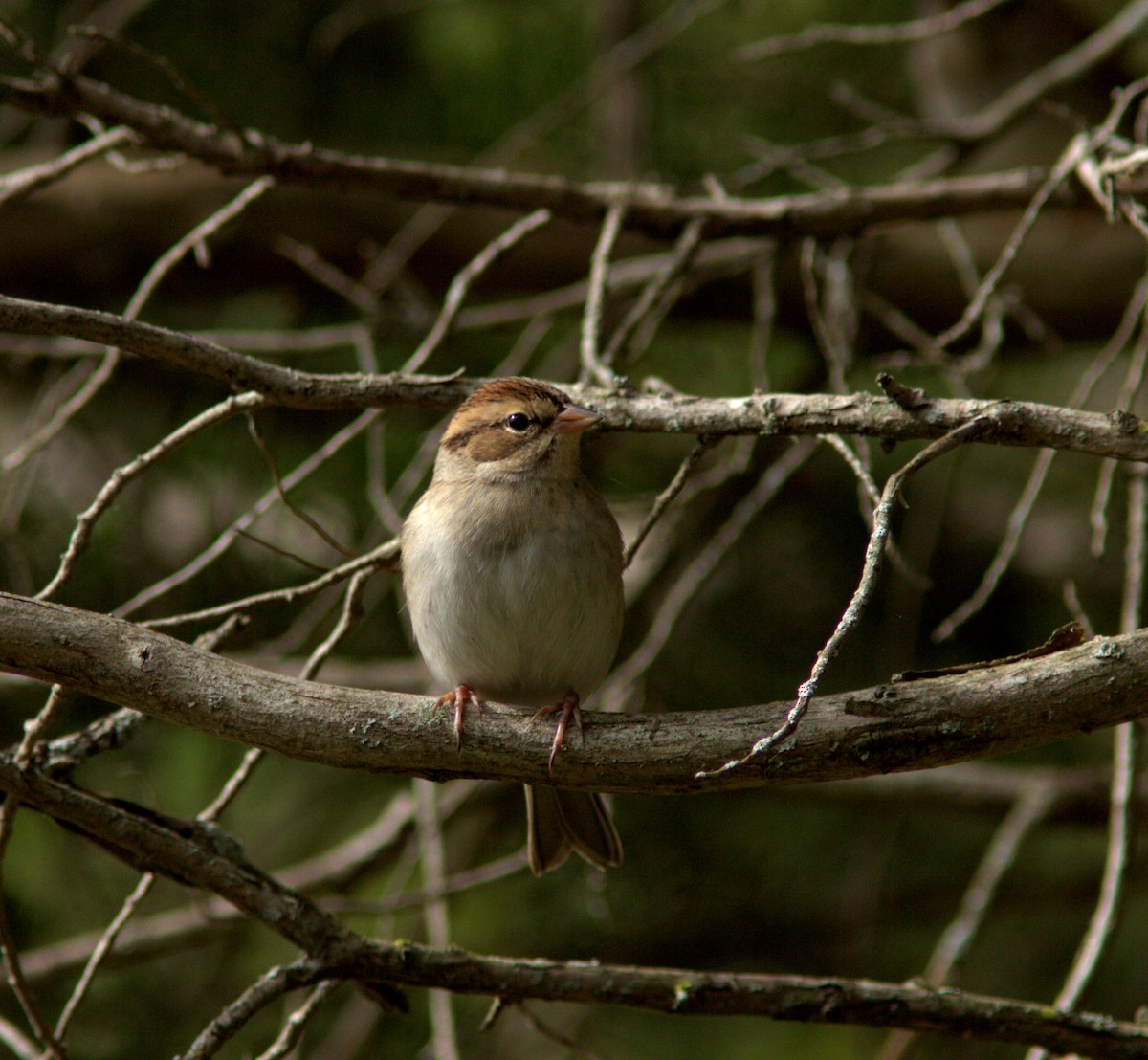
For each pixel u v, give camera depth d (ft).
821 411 20.08
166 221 40.29
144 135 25.62
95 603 36.47
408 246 35.73
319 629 37.86
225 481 37.91
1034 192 29.76
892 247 42.39
